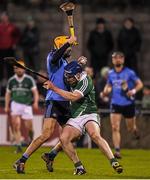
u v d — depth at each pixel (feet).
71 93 84.07
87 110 85.05
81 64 90.53
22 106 131.95
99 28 172.14
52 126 88.12
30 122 133.08
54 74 89.04
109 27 191.01
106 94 125.90
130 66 172.45
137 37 172.14
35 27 176.14
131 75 125.08
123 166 104.12
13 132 137.18
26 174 86.84
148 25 191.01
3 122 148.25
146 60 187.52
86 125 84.58
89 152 133.08
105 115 146.30
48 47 188.03
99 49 171.32
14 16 191.52
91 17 190.19
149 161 114.42
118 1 194.29
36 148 88.02
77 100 84.43
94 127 84.23
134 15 192.13
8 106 133.08
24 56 175.32
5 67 174.29
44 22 190.70
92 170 95.66
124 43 171.73
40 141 87.97
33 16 191.31
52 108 88.17
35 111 146.72
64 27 187.52
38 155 122.52
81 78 84.53
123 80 123.75
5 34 170.91
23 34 174.91
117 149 120.88
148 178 83.97
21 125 146.30
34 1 193.57
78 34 184.65
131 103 124.36
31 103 133.59
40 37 188.85
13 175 85.40
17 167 87.66
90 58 176.35
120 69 124.77
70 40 87.66
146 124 146.20
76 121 84.89
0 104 151.53
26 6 193.57
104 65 172.35
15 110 131.85
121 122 146.61
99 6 193.57
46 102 89.25
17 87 131.54
